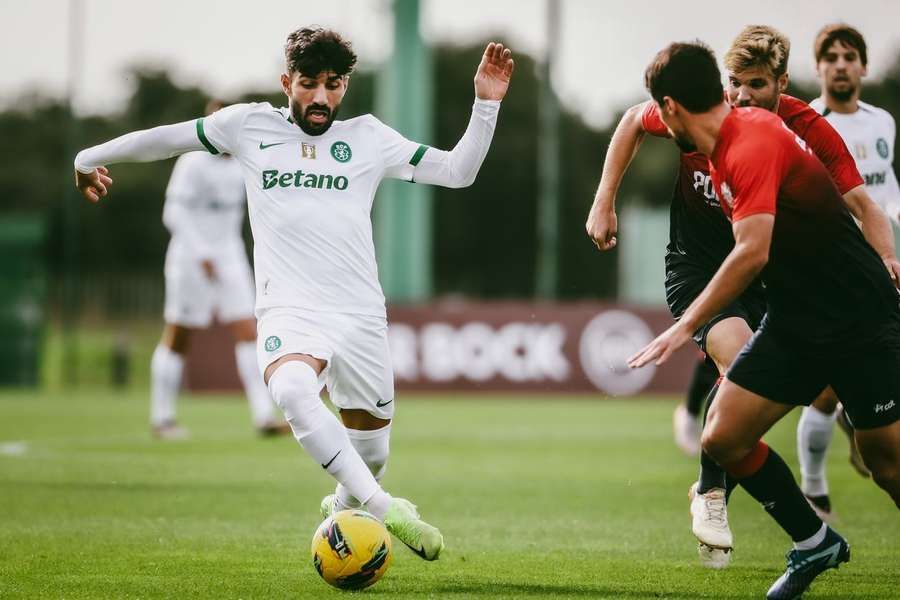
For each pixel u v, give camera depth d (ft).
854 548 75.82
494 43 66.80
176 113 433.89
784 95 68.90
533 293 465.88
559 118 289.94
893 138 90.89
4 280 271.28
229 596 59.31
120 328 330.13
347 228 65.31
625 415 198.90
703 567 68.85
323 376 64.28
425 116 265.34
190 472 116.06
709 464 68.74
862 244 55.77
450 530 83.35
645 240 303.07
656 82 53.93
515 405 223.10
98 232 451.94
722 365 67.92
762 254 51.65
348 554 59.88
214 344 246.06
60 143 489.67
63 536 78.64
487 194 467.52
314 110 64.90
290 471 116.98
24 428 168.76
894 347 55.57
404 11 262.06
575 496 101.81
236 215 148.97
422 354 246.27
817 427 85.30
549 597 59.67
